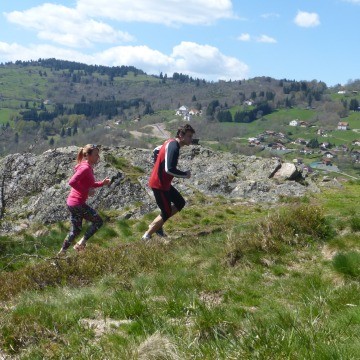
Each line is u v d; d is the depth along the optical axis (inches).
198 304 236.8
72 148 833.5
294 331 185.2
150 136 5590.6
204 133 5885.8
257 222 421.4
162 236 410.0
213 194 740.7
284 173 781.3
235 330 206.2
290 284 282.4
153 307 249.8
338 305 230.4
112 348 203.0
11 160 798.5
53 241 566.6
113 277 328.5
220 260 339.3
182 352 182.4
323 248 349.1
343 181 852.0
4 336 226.8
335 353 162.7
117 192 719.7
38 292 325.1
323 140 6466.5
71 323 242.1
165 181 376.5
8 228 672.4
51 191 730.2
